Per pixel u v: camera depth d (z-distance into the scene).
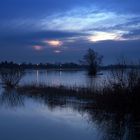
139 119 15.27
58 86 32.12
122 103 17.58
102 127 13.66
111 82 19.64
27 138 11.80
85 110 18.59
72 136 12.07
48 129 13.40
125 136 11.99
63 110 18.86
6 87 39.91
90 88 25.70
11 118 16.25
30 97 27.48
